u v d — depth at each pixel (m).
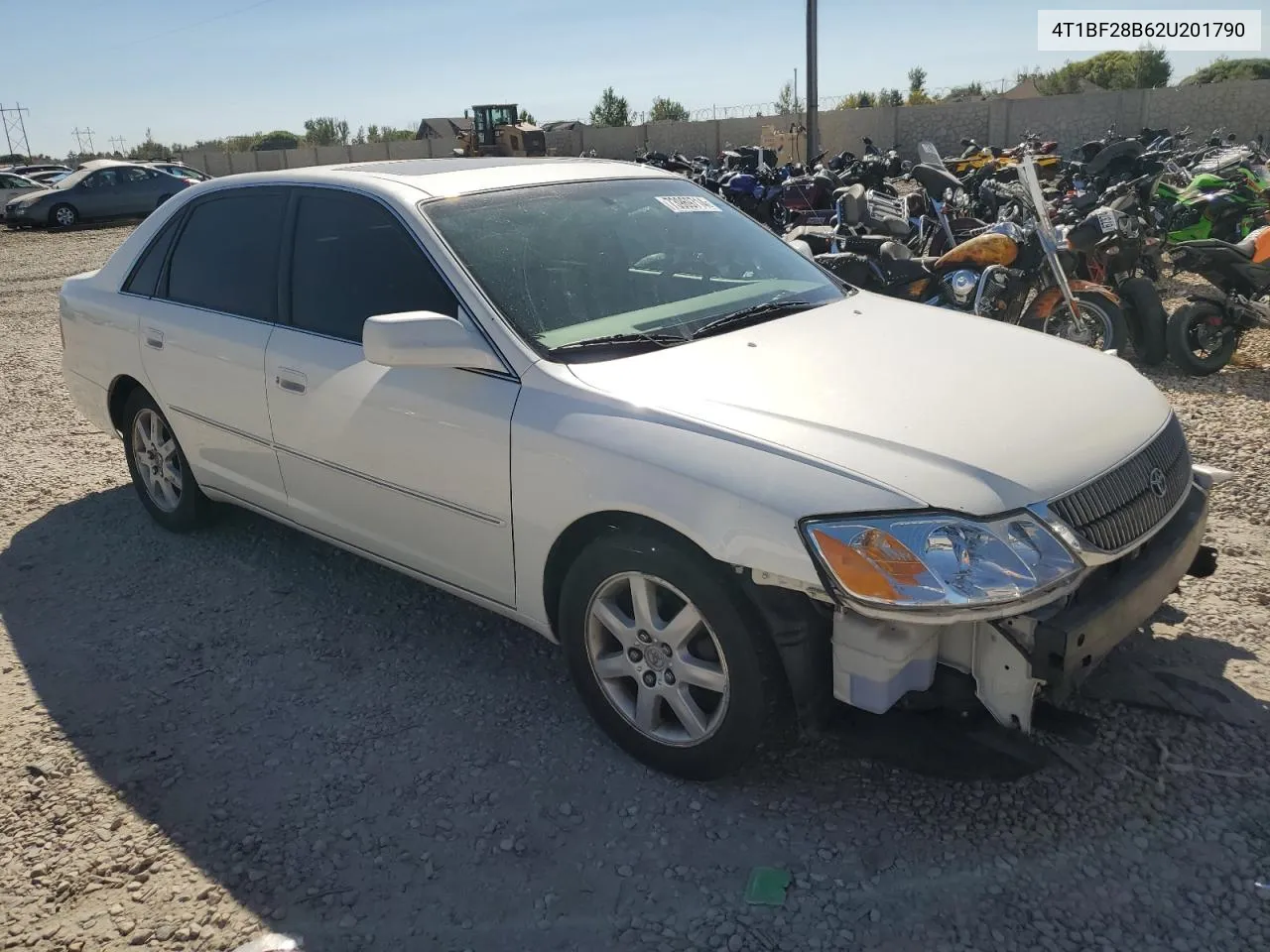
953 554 2.30
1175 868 2.46
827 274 4.05
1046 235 6.63
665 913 2.41
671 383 2.81
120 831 2.78
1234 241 9.21
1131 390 3.04
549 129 42.84
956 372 2.94
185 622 3.94
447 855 2.63
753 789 2.81
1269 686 3.13
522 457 2.87
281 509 3.94
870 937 2.31
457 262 3.19
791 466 2.46
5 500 5.36
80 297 4.80
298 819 2.79
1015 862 2.50
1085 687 3.14
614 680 2.96
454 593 3.37
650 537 2.66
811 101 21.30
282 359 3.64
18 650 3.78
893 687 2.45
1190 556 2.82
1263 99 28.30
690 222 3.88
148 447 4.70
